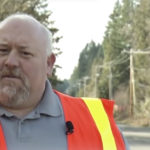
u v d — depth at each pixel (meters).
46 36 3.95
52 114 3.90
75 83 160.75
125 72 94.00
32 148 3.74
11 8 31.45
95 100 4.29
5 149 3.68
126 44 95.12
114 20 98.56
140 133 40.03
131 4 91.19
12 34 3.75
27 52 3.76
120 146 4.10
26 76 3.75
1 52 3.75
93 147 3.98
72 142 3.89
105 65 95.88
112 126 4.18
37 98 3.85
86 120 4.09
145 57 76.38
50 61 4.05
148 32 79.25
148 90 73.31
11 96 3.71
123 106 82.81
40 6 35.44
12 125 3.77
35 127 3.81
